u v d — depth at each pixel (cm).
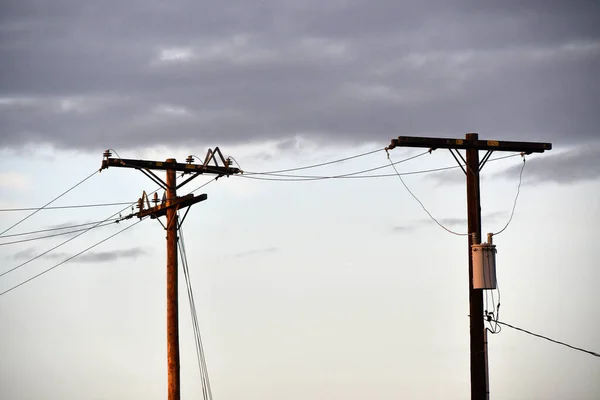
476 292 3622
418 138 3641
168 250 4388
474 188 3656
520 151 3712
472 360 3606
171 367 4347
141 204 4541
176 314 4375
